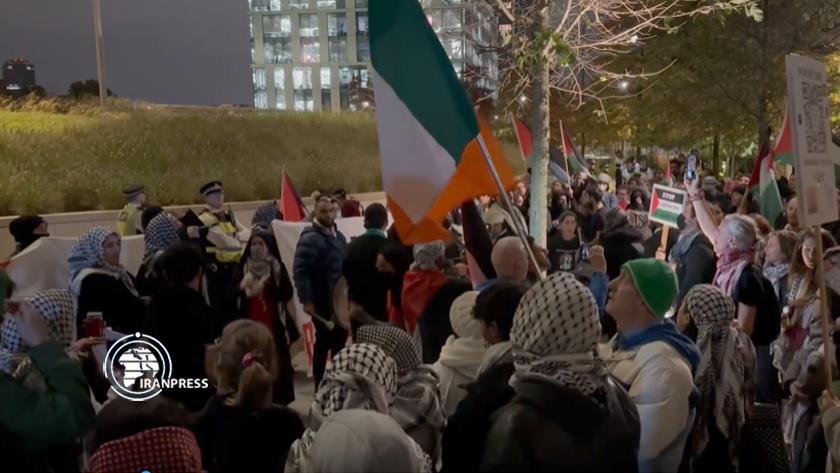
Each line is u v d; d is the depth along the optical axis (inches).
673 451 115.0
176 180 579.8
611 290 128.9
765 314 192.4
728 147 1096.2
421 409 122.3
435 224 138.9
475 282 183.5
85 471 93.5
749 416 139.9
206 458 114.7
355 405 103.1
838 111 765.3
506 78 458.6
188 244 179.3
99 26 727.7
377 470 88.4
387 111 137.3
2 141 506.6
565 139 638.5
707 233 247.8
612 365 123.7
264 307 247.0
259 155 714.8
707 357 133.3
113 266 194.1
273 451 113.7
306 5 3058.6
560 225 341.1
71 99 730.2
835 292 183.5
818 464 142.9
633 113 956.0
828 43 738.8
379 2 136.6
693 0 415.5
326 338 257.8
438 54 138.3
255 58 3117.6
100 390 159.8
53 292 142.5
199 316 169.9
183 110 821.9
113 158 566.3
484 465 85.6
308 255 254.8
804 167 137.6
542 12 335.3
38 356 116.8
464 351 139.9
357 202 383.9
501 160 148.9
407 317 190.9
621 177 1015.0
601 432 85.6
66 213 454.6
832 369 161.0
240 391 116.3
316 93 3110.2
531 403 86.6
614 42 370.9
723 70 760.3
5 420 111.0
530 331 91.0
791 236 239.9
